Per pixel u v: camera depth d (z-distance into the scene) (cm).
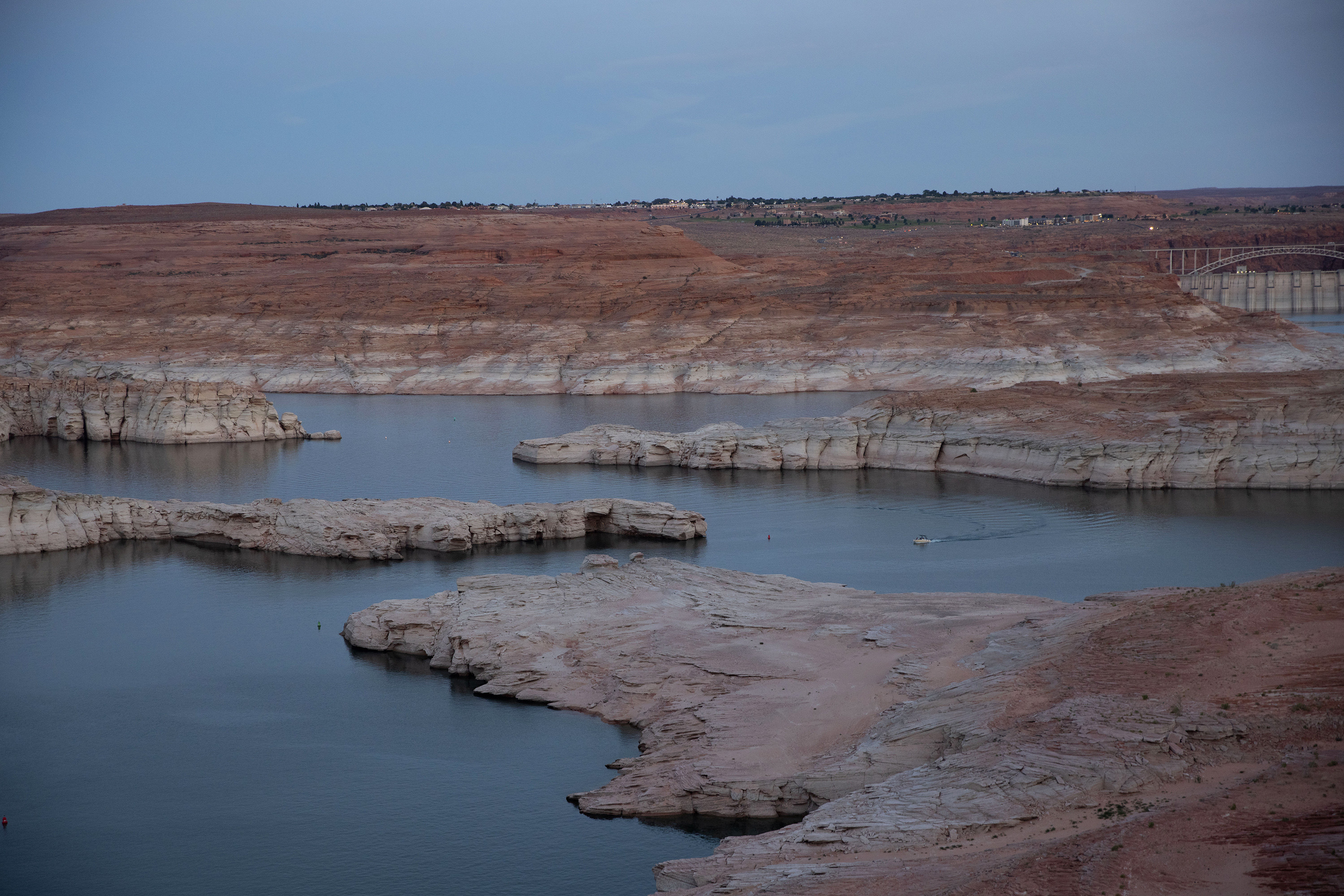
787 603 7412
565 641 7144
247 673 7462
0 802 5906
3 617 8656
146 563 10106
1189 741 4422
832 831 4403
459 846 5338
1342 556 9488
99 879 5197
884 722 5397
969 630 6462
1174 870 3459
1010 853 3881
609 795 5553
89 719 6869
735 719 5875
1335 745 4125
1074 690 5041
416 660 7619
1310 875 3294
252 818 5681
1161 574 9094
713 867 4447
